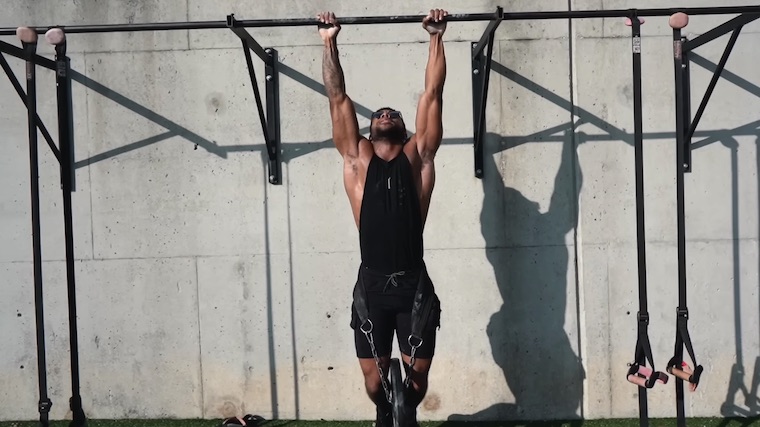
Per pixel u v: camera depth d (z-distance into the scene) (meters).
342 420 3.78
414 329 3.01
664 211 3.76
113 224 3.79
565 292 3.77
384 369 3.13
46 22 3.76
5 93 3.77
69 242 3.14
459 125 3.74
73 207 3.79
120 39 3.76
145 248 3.79
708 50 3.74
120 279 3.79
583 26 3.73
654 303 3.77
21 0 3.75
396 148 3.09
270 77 3.72
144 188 3.78
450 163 3.75
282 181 3.77
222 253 3.78
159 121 3.77
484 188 3.75
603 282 3.76
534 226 3.76
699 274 3.77
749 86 3.74
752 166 3.76
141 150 3.78
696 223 3.77
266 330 3.79
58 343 3.80
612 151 3.76
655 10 2.99
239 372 3.79
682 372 3.02
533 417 3.78
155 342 3.79
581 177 3.75
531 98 3.75
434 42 3.02
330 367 3.78
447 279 3.76
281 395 3.79
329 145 3.76
